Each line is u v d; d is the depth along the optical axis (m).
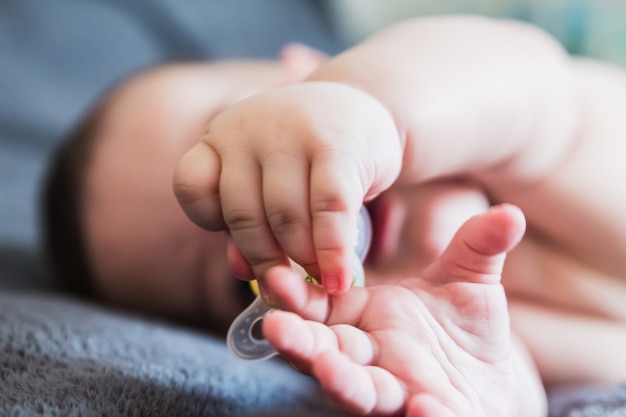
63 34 0.84
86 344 0.38
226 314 0.48
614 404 0.39
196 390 0.35
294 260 0.30
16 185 0.69
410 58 0.39
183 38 0.89
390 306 0.31
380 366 0.30
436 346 0.31
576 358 0.49
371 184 0.32
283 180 0.30
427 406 0.28
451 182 0.45
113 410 0.32
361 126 0.31
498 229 0.30
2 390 0.33
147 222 0.49
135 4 0.90
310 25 1.00
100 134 0.51
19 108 0.76
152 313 0.51
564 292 0.49
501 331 0.31
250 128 0.31
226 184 0.30
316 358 0.27
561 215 0.48
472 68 0.41
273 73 0.53
